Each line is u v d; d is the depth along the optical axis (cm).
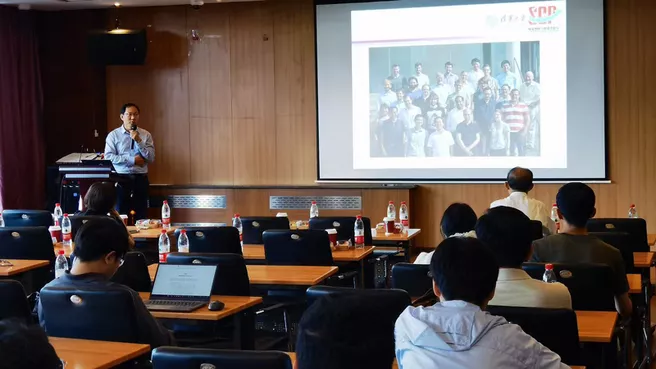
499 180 902
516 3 887
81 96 1004
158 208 985
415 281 378
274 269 485
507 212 305
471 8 900
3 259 555
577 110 877
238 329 384
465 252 218
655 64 857
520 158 895
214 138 993
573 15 873
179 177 1002
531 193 895
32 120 990
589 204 415
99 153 966
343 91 941
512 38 891
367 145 938
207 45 989
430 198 923
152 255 677
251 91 980
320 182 954
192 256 416
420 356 204
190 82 996
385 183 933
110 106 1011
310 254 531
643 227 550
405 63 923
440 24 909
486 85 901
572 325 263
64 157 938
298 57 963
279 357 215
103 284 321
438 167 920
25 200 983
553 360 204
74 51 1001
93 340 305
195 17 988
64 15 999
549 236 417
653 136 860
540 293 296
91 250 326
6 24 959
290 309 516
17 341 128
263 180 981
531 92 888
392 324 223
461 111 909
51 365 132
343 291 287
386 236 637
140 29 961
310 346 215
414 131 924
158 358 224
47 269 550
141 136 874
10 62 964
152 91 1003
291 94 968
